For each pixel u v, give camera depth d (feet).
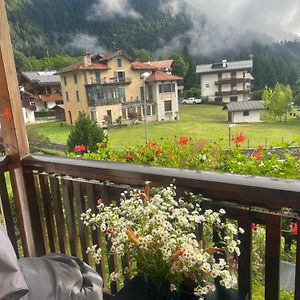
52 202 6.39
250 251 4.08
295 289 3.87
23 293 3.00
